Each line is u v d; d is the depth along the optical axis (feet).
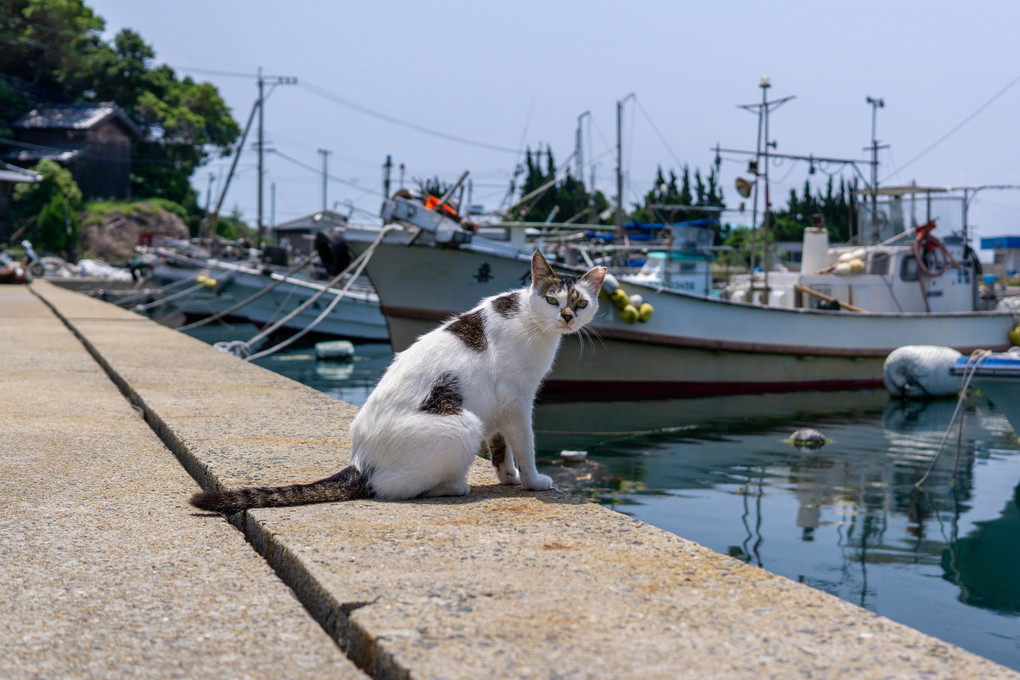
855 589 14.75
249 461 12.64
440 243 38.75
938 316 48.39
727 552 16.89
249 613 7.01
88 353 29.96
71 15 221.66
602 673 5.71
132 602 7.24
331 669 5.99
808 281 48.26
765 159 46.85
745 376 44.68
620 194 83.61
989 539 17.88
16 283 91.09
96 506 10.45
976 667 5.85
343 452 13.42
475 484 11.48
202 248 91.20
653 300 41.68
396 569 7.78
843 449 28.22
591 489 22.27
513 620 6.61
